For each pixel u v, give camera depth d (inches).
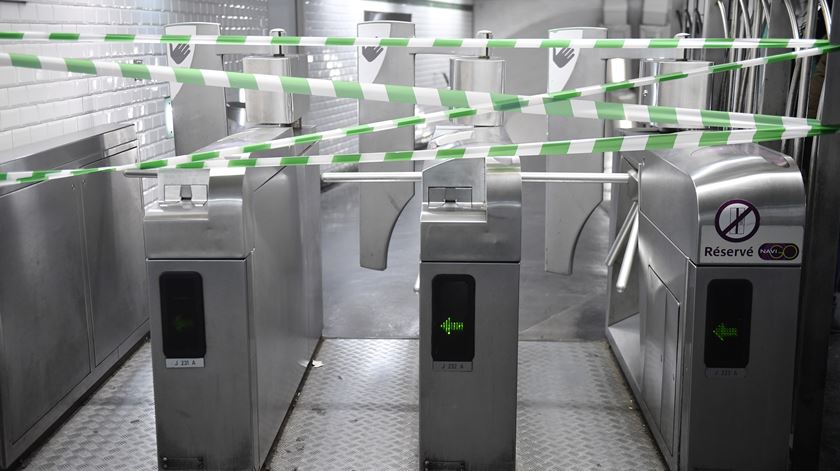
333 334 160.6
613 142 89.7
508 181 93.2
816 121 92.0
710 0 137.7
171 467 100.2
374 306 180.2
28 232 108.7
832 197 92.7
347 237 249.9
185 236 93.3
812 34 102.0
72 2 136.6
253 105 118.6
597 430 117.6
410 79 125.3
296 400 127.1
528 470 106.0
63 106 134.1
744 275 89.7
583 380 135.7
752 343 91.6
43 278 112.9
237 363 97.0
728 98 131.8
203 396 98.0
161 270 94.3
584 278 203.9
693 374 93.4
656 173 109.3
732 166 90.7
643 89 123.7
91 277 128.5
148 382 134.0
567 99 88.4
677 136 89.4
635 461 108.7
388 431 116.9
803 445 98.3
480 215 95.9
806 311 95.4
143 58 165.8
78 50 138.9
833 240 93.6
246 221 94.7
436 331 97.6
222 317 95.8
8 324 103.6
